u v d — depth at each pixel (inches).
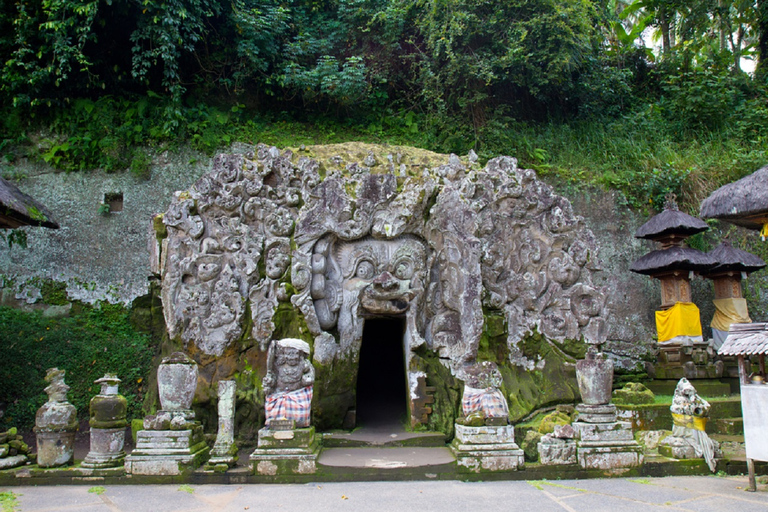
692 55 579.2
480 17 419.2
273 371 211.2
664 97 542.3
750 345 179.8
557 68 420.2
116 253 343.9
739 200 224.5
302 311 245.1
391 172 268.8
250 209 263.1
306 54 418.0
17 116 357.1
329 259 257.9
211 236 265.6
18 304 331.9
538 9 414.6
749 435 182.9
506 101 458.9
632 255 397.1
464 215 262.5
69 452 205.3
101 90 375.9
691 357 308.0
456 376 255.8
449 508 163.2
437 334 262.1
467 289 255.6
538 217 290.0
